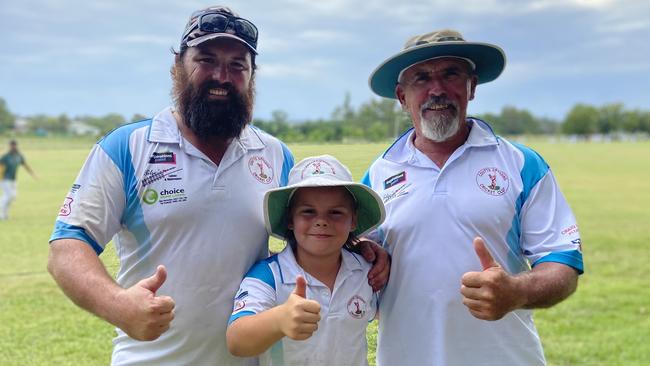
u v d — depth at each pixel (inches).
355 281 104.3
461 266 106.9
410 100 117.0
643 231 478.0
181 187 100.3
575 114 4227.4
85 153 205.8
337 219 101.2
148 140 101.6
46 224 508.1
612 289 302.4
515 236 110.3
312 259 102.7
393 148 119.9
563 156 1683.1
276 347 99.7
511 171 111.2
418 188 111.4
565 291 101.5
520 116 4109.3
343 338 101.7
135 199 101.1
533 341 111.6
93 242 99.1
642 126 4170.8
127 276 105.5
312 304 86.0
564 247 105.3
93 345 222.8
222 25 100.3
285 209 105.7
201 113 100.0
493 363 106.7
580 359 209.5
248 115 105.4
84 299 89.8
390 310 112.1
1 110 3309.5
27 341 226.7
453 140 115.1
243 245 103.7
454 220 108.1
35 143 1610.5
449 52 112.7
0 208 609.9
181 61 104.3
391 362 111.9
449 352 107.0
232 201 102.5
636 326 244.8
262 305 97.6
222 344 103.4
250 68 105.5
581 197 724.0
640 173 1106.7
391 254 112.3
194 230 100.7
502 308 90.8
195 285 101.0
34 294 292.0
